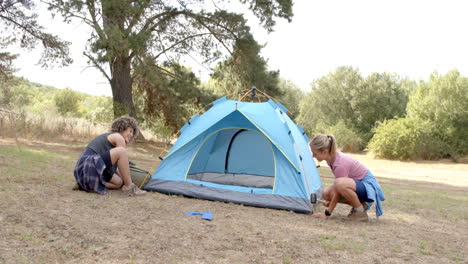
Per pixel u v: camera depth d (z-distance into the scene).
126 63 16.59
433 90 25.19
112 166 5.17
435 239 4.03
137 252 2.94
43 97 48.59
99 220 3.73
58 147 12.32
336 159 4.67
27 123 15.26
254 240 3.50
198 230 3.71
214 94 18.03
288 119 6.16
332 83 33.44
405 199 7.13
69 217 3.72
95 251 2.87
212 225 3.95
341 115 32.72
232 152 7.12
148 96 19.00
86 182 4.95
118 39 13.25
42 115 17.31
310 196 4.98
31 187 4.97
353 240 3.73
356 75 32.69
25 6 14.79
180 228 3.73
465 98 24.08
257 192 5.38
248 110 5.88
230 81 18.48
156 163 10.89
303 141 6.23
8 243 2.88
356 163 4.71
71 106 38.62
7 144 11.30
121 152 5.17
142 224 3.75
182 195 5.49
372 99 31.03
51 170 6.72
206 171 7.17
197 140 6.05
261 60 17.16
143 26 15.45
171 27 16.27
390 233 4.16
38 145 12.23
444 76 25.22
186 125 6.23
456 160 23.11
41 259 2.63
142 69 15.60
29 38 15.20
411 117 25.81
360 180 4.69
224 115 5.93
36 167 6.82
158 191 5.65
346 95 32.34
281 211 4.98
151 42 14.77
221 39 17.28
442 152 24.09
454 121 24.44
